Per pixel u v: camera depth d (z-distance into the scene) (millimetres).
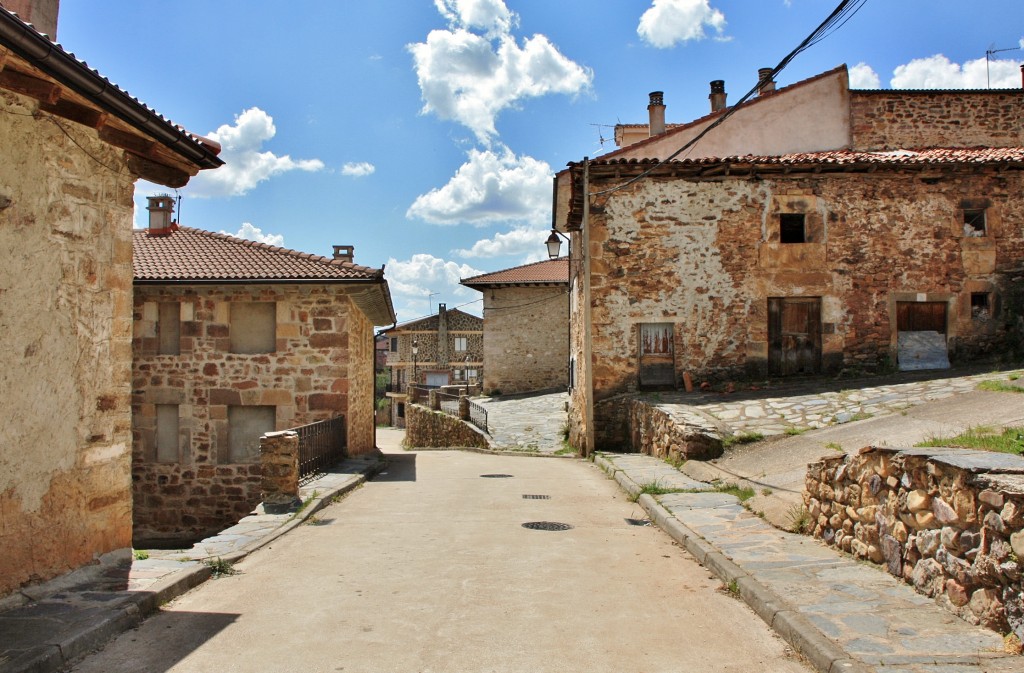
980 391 11086
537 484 11250
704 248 15250
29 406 4883
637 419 14125
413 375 48188
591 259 15289
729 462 10086
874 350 15172
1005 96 17516
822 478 6297
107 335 5777
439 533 7426
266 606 4934
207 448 14039
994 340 15266
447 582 5520
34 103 4965
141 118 5523
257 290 14172
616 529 7555
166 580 5203
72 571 5254
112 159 5883
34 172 4992
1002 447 6199
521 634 4344
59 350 5195
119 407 5922
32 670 3596
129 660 3941
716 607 4836
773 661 3893
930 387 12328
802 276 15227
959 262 15250
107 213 5824
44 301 5059
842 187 15273
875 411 11000
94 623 4234
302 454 11055
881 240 15242
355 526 7844
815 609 4387
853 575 5133
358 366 16031
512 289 31578
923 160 14867
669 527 7164
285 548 6738
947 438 7336
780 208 15242
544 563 6105
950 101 17484
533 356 31297
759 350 15125
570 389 19438
